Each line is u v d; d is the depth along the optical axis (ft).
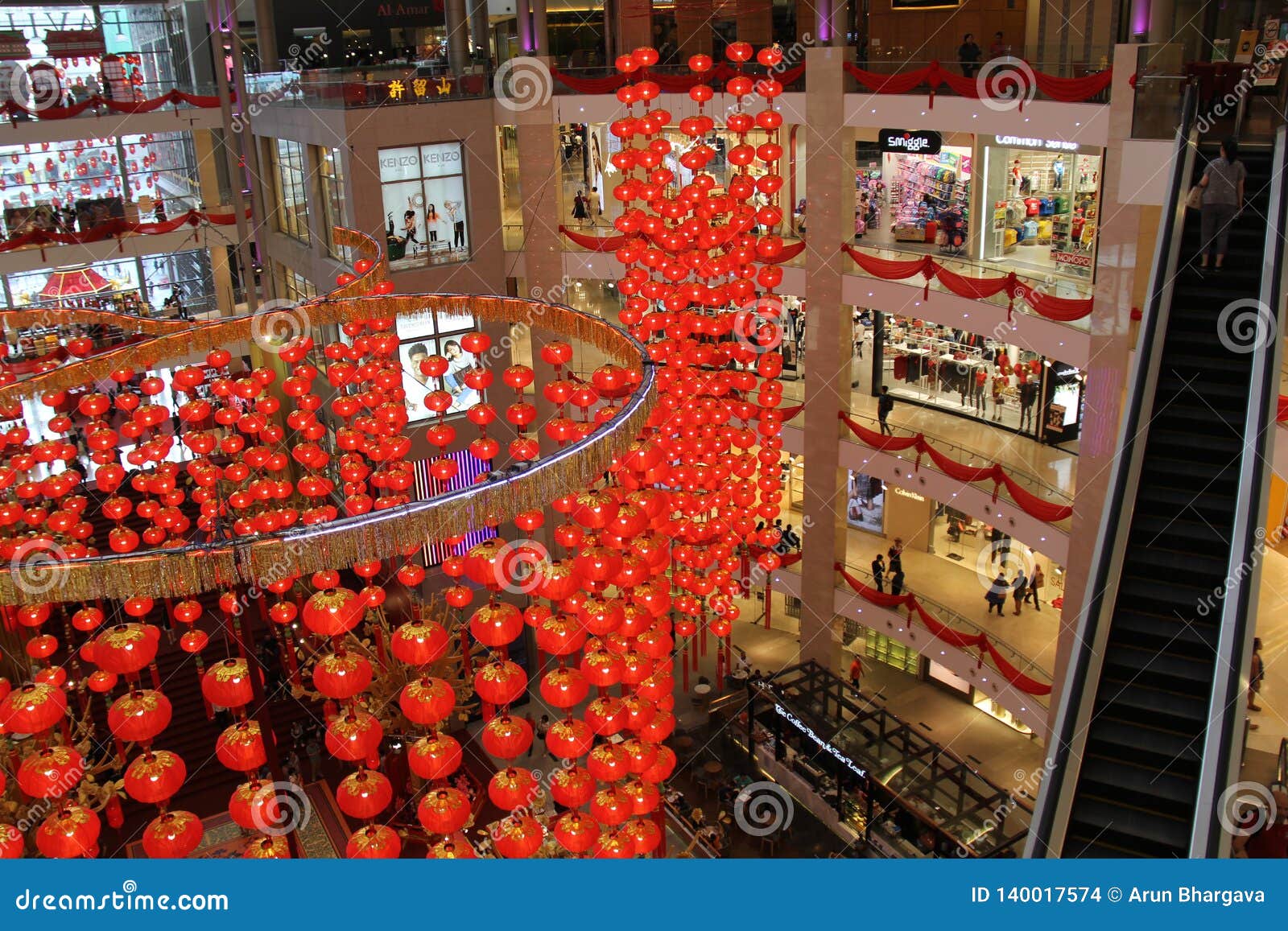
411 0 99.55
